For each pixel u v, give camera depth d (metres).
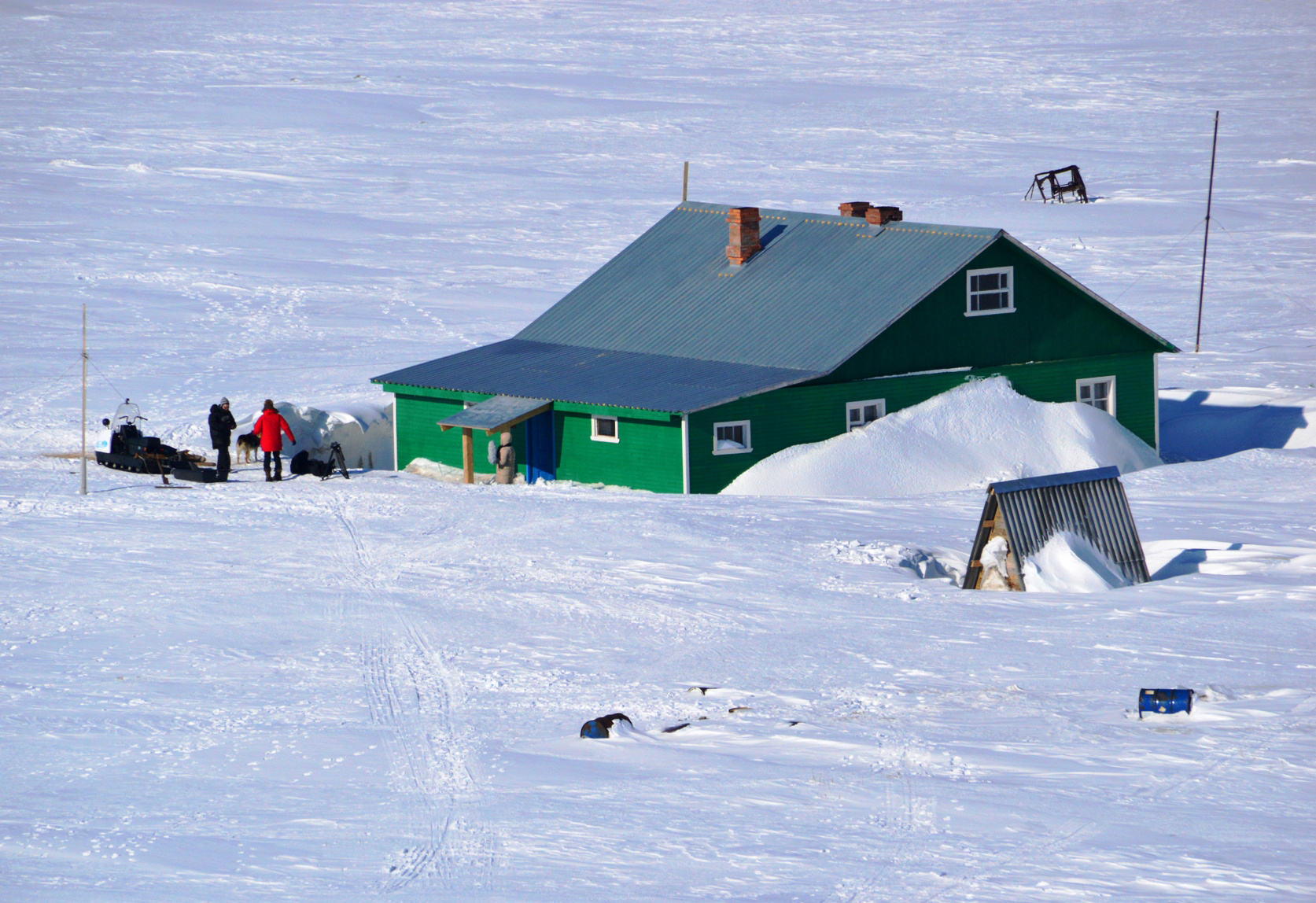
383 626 81.62
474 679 71.44
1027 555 90.62
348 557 98.94
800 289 148.25
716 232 165.38
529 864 46.03
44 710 66.00
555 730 62.56
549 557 98.12
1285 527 107.44
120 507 115.81
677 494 125.75
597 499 119.69
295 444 146.62
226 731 62.78
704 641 77.94
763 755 57.56
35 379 180.62
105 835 49.38
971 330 142.88
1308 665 69.94
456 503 117.38
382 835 49.12
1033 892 42.69
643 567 94.81
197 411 164.25
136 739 61.62
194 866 46.09
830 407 135.25
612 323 154.50
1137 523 109.69
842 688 68.25
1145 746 57.12
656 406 127.50
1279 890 42.62
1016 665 71.69
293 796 53.72
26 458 140.25
